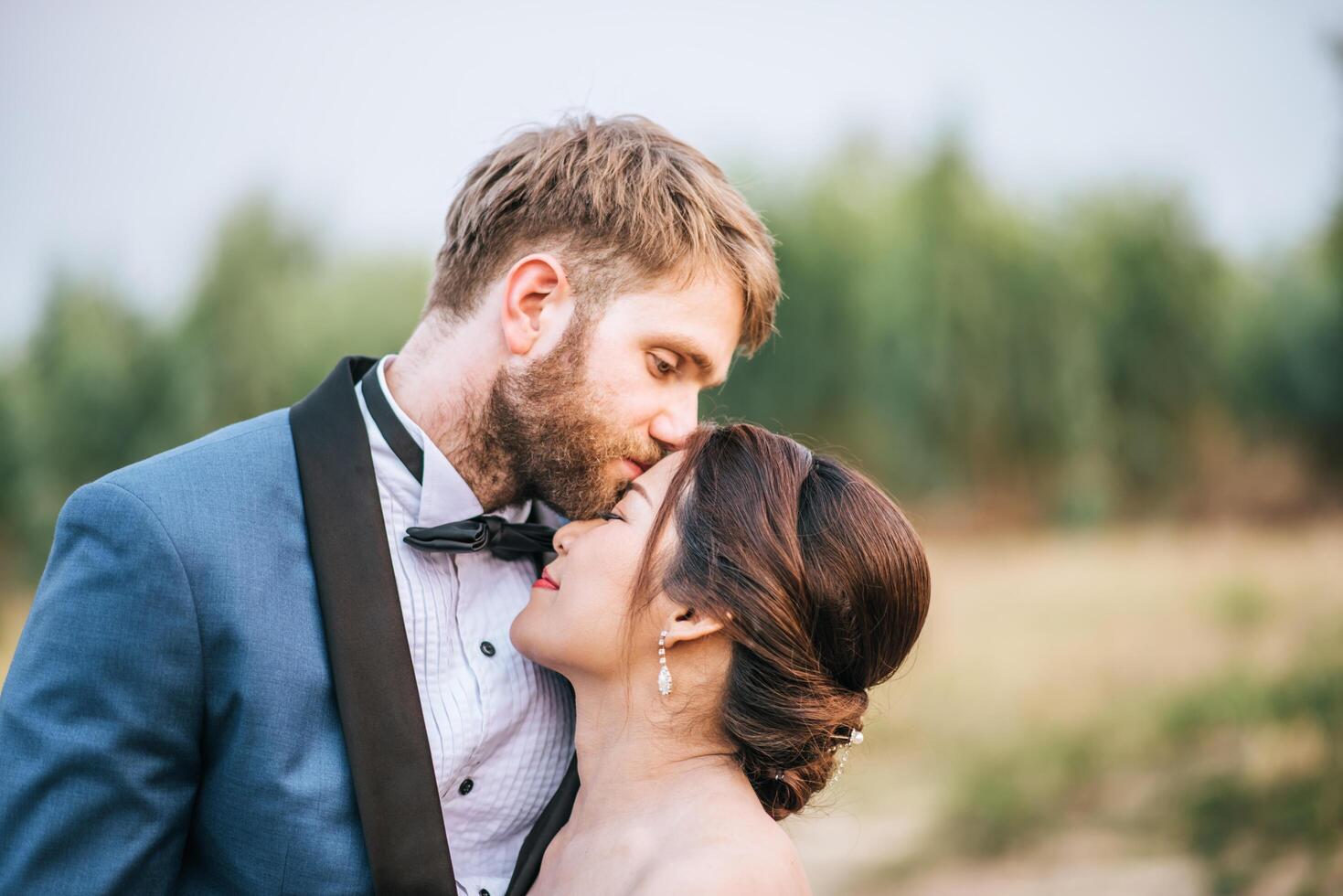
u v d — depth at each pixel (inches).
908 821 230.8
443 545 58.9
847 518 59.7
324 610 54.4
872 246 420.2
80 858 50.0
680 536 58.9
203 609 52.2
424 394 62.4
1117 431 447.2
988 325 425.1
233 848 53.2
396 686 54.2
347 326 396.8
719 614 57.2
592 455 61.1
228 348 390.0
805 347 416.2
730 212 63.0
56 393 379.6
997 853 216.2
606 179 61.0
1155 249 451.2
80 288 387.2
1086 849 216.7
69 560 52.7
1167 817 226.7
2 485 372.2
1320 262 470.0
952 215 428.5
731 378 418.6
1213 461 456.4
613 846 56.2
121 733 50.4
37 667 51.5
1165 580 365.4
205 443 57.1
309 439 57.6
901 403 415.8
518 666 62.5
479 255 62.2
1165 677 285.4
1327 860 206.5
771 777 60.0
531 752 62.4
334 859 52.4
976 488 422.6
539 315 60.5
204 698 52.6
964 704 277.1
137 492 53.0
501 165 63.1
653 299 60.4
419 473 60.6
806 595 58.3
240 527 54.2
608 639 58.6
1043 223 451.8
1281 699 266.5
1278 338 460.1
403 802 53.2
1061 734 258.4
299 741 53.0
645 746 58.9
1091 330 438.6
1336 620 321.7
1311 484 455.5
